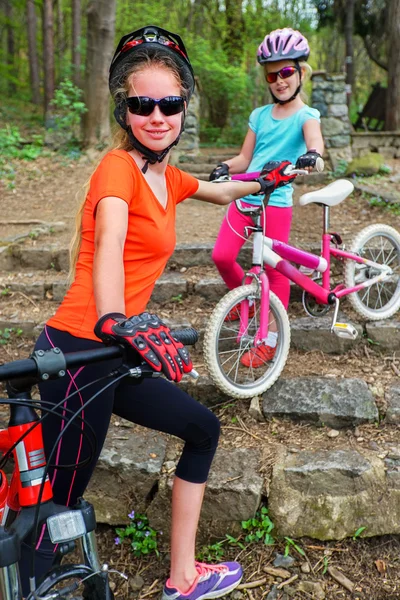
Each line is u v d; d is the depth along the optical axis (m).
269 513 2.37
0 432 1.62
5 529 1.34
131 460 2.48
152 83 1.63
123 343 1.27
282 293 3.15
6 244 4.31
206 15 15.02
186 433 1.85
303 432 2.70
